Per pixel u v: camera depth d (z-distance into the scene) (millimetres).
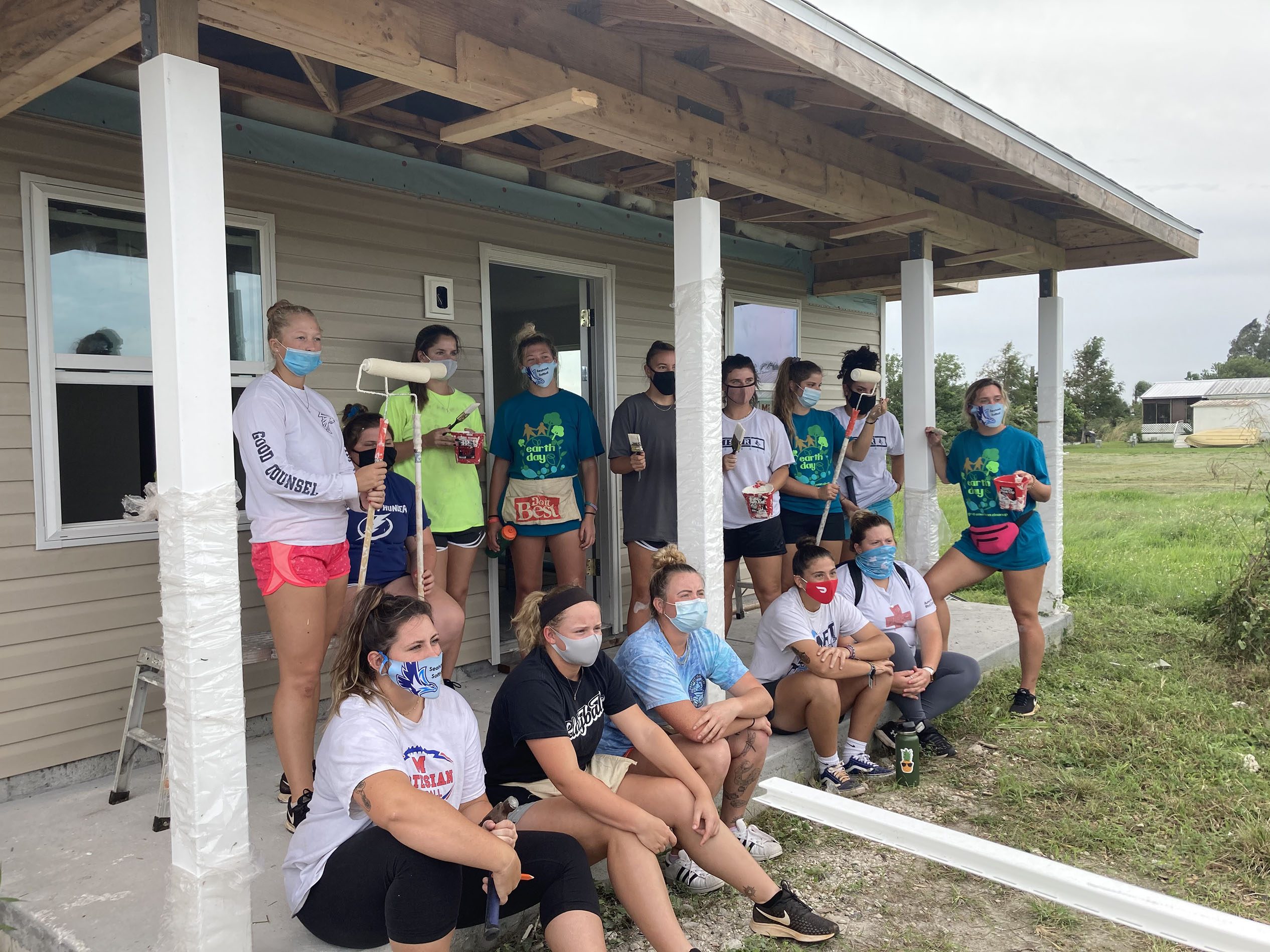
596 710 2650
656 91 3305
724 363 4492
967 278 6984
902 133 4312
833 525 5105
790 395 5062
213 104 2076
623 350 5852
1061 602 6363
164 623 2125
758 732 3104
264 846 2885
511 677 2594
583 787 2422
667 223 6105
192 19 2041
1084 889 2404
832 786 3797
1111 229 6281
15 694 3291
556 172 4992
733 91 3664
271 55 3893
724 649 3188
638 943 2705
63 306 3428
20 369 3285
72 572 3430
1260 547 6078
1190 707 4684
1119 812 3566
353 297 4328
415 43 2559
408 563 3738
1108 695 4953
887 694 3902
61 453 3484
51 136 3330
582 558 4703
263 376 2904
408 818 2027
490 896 2160
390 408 4094
